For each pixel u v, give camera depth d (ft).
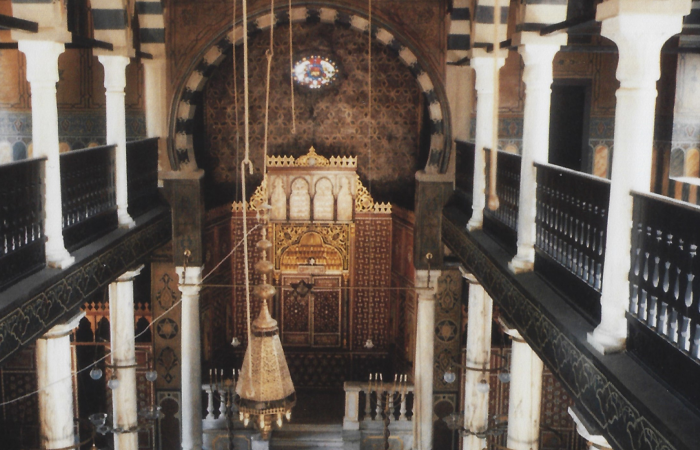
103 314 51.90
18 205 25.46
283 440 50.44
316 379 57.26
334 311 56.85
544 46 27.45
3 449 49.70
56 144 28.22
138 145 41.52
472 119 45.44
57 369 29.96
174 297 48.19
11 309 23.11
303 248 55.98
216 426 50.55
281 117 54.85
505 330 30.19
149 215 42.22
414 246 48.26
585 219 22.52
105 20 36.52
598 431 18.94
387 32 44.98
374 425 50.49
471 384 41.75
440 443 49.16
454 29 44.11
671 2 18.10
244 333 57.21
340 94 54.75
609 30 19.15
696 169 42.06
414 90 54.65
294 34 53.67
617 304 19.20
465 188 42.86
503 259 30.45
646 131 18.88
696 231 15.39
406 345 53.52
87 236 33.09
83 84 47.01
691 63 41.14
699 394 15.14
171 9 44.80
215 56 45.55
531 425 30.50
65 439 30.60
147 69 44.96
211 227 50.83
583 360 20.07
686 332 16.15
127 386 41.86
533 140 28.02
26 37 27.14
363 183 55.98
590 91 46.78
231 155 54.90
